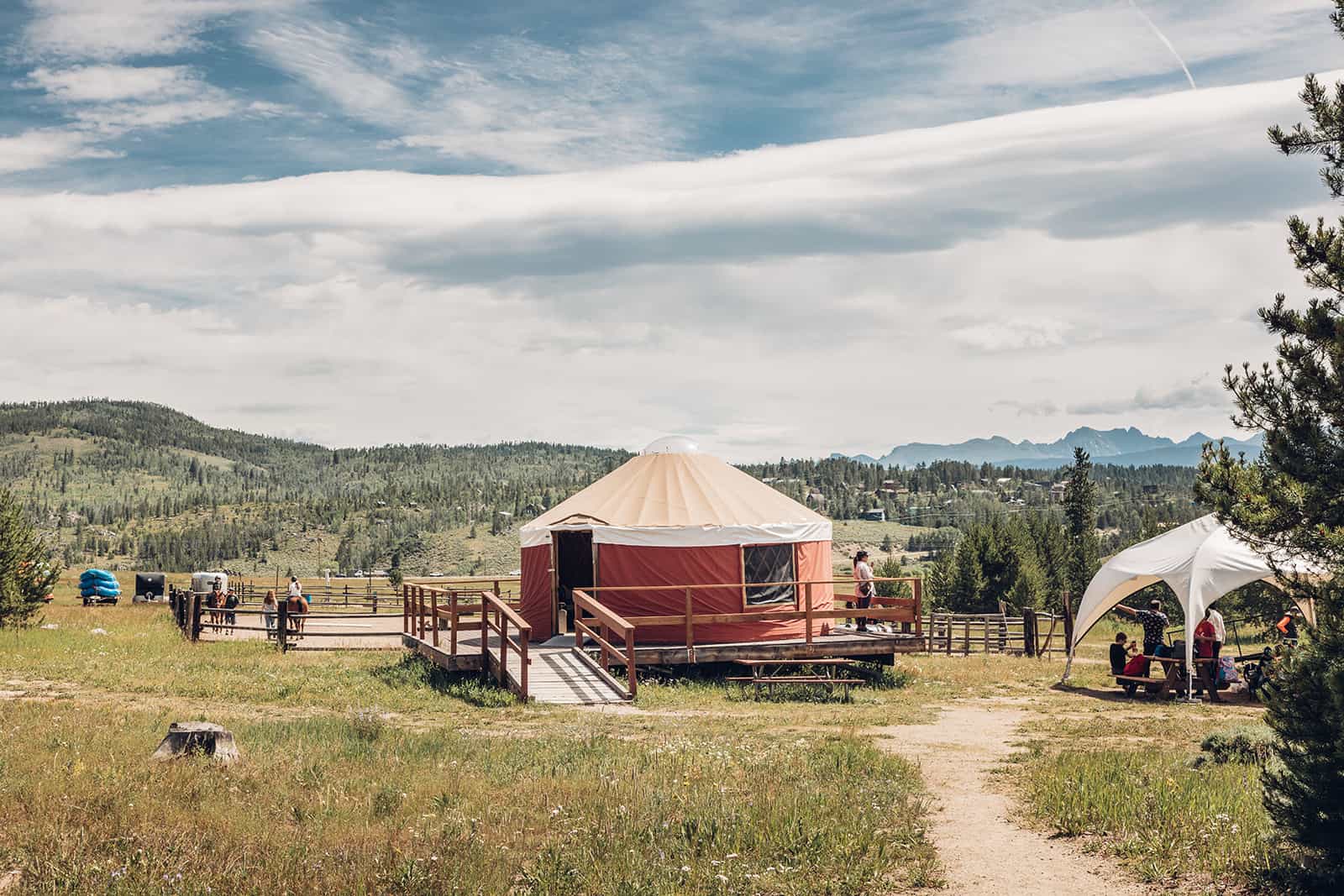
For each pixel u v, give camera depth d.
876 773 11.88
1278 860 8.16
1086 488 82.00
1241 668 23.11
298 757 11.92
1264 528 8.92
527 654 18.09
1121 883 8.02
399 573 78.06
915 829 9.48
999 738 15.66
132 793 9.41
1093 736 15.80
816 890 7.77
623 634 18.89
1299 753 8.07
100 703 16.91
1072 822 9.58
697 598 22.84
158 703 17.30
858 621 25.02
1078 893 7.79
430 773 11.34
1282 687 8.16
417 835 8.59
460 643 22.81
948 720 17.62
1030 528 70.94
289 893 7.23
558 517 24.25
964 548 57.12
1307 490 8.55
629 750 13.04
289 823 9.10
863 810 9.80
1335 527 8.62
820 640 22.38
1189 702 20.27
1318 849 8.12
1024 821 10.01
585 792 10.36
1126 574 22.70
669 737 14.40
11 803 9.00
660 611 22.89
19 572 28.72
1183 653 21.41
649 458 25.41
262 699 18.14
